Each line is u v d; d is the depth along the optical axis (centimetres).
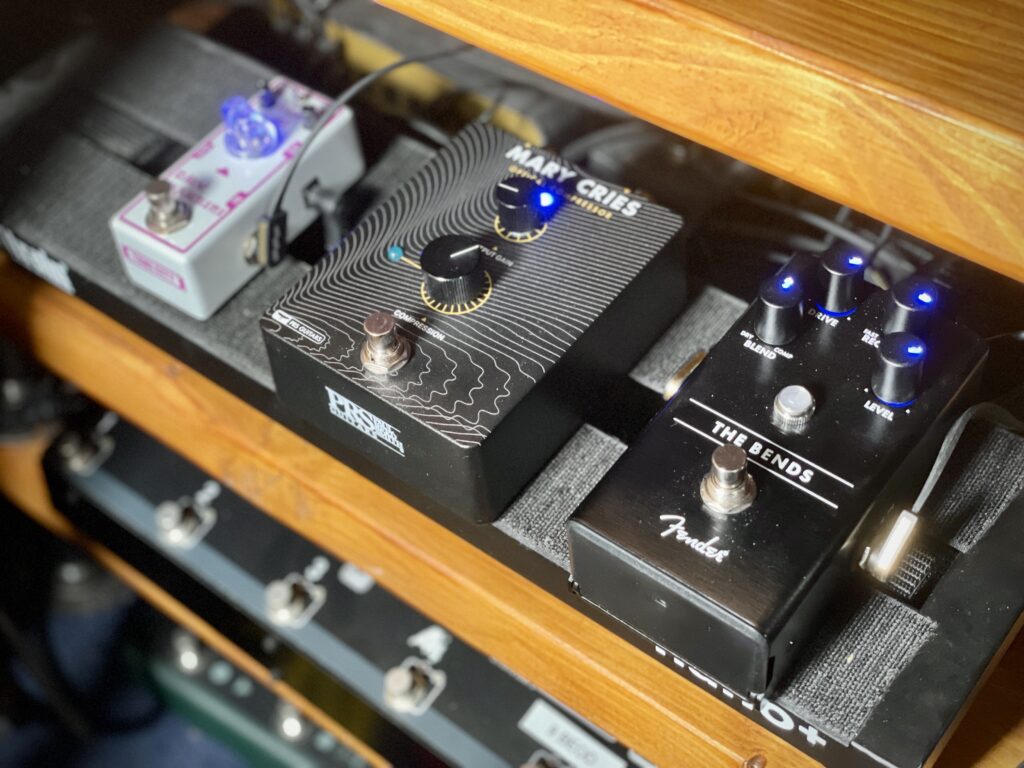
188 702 72
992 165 28
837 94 29
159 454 63
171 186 46
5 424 70
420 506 44
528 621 42
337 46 59
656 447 36
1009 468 39
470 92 57
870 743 35
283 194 46
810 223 51
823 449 36
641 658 41
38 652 79
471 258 39
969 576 37
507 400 38
